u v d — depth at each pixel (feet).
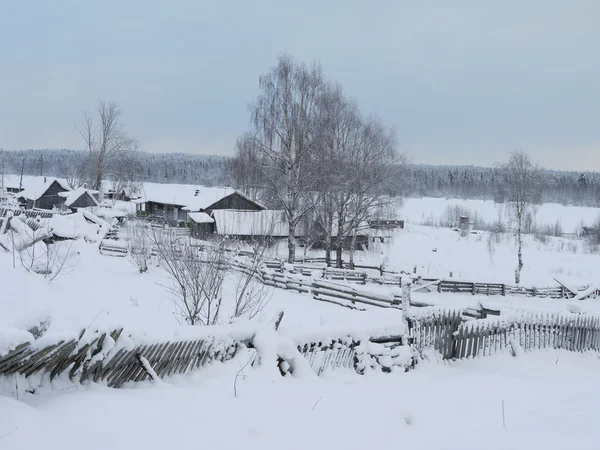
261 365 20.31
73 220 89.76
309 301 57.21
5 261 46.75
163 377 18.58
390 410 16.65
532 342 35.22
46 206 207.10
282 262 75.25
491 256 155.33
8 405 12.43
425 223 285.84
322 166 100.78
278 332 22.44
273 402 16.39
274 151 101.81
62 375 15.65
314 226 114.32
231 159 121.08
